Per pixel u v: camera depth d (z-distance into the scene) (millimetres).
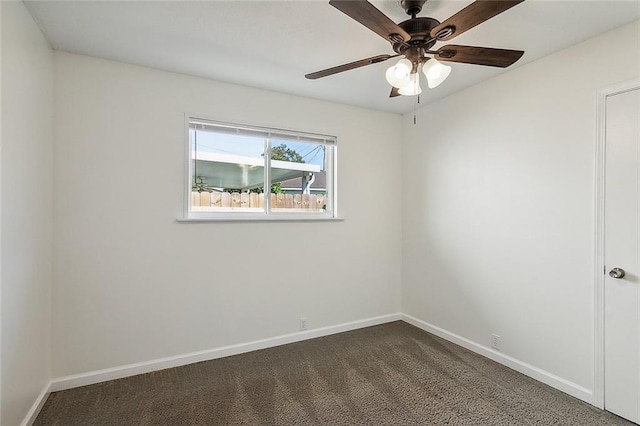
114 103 2359
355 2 1226
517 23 1852
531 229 2379
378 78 2674
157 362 2494
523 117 2426
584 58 2064
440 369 2514
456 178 3004
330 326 3262
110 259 2355
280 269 3002
